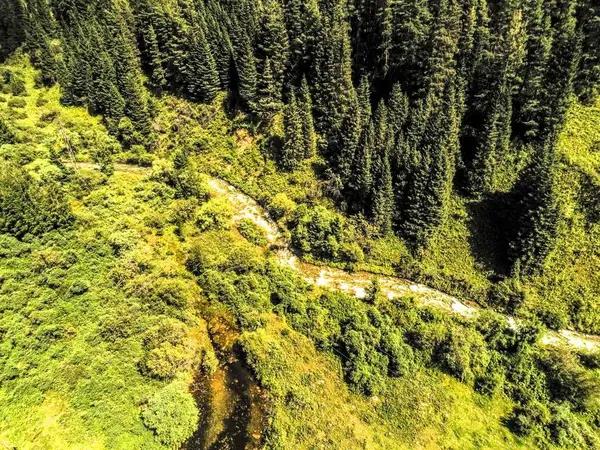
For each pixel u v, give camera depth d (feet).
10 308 164.86
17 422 140.15
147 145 272.92
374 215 205.36
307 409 157.28
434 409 157.58
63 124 277.85
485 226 199.11
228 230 226.38
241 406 160.45
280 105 255.29
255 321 183.93
